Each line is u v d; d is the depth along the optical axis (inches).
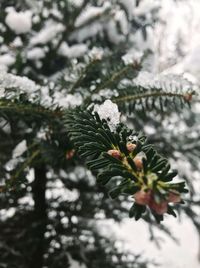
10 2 99.2
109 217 107.4
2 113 48.9
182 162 104.9
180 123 111.0
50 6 94.4
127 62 57.2
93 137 23.7
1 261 95.3
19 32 92.7
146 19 104.0
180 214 104.6
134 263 118.0
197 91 49.0
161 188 15.5
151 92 51.3
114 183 90.7
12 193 67.9
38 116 50.8
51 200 106.2
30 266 96.5
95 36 102.4
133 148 22.0
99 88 55.9
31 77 94.8
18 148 62.7
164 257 309.0
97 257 111.0
